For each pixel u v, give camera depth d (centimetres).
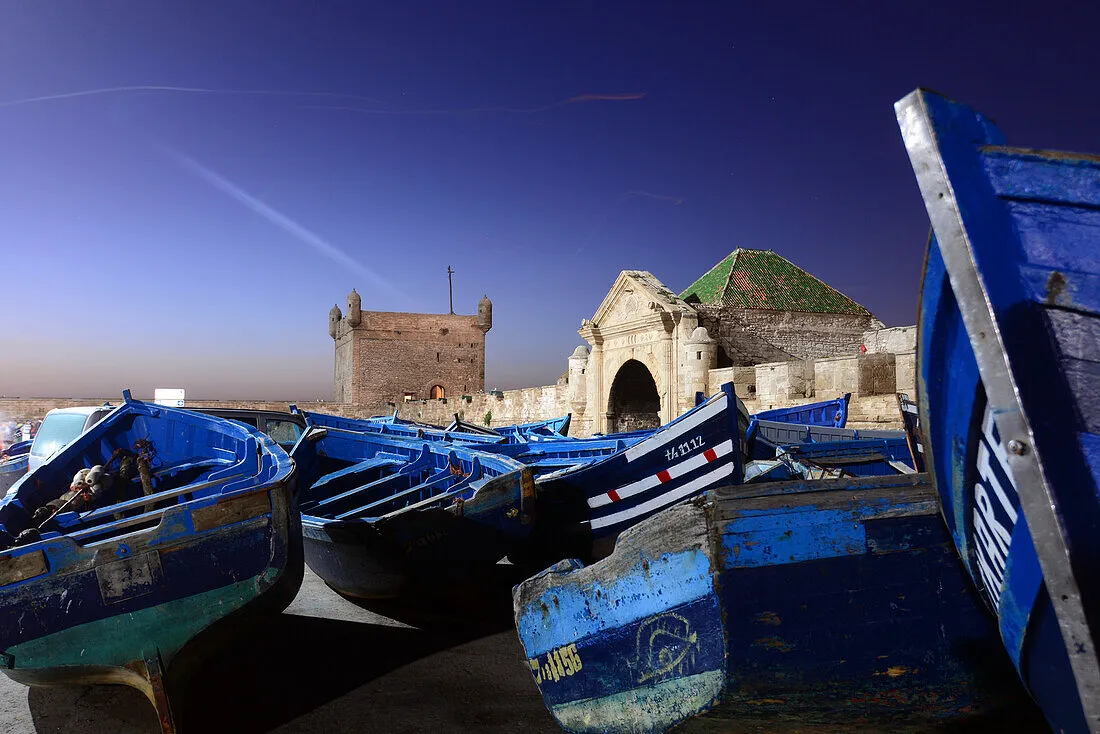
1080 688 198
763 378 1767
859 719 304
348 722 430
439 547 634
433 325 5744
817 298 2672
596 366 2677
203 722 436
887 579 283
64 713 461
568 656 355
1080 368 194
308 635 602
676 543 298
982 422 218
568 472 745
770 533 283
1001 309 194
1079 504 190
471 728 420
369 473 988
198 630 421
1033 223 199
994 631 284
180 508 422
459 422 1496
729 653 285
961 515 246
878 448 854
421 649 563
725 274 2731
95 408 951
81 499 573
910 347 1781
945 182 198
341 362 6072
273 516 450
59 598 392
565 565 369
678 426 695
